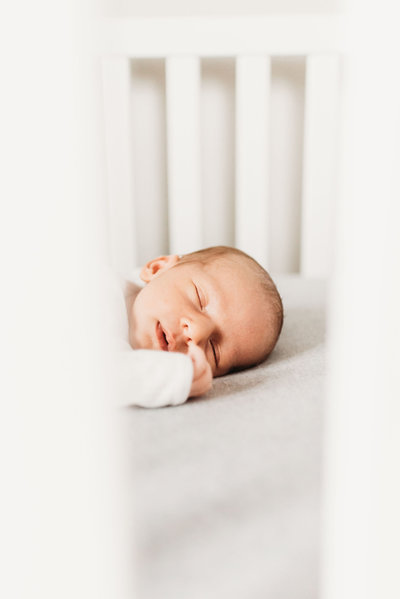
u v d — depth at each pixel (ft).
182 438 1.44
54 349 0.83
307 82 3.83
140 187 4.57
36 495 0.82
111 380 0.87
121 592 0.84
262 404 1.75
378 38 0.94
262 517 1.16
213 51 3.75
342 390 0.89
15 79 0.85
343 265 0.94
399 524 0.81
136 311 2.41
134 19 3.69
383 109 0.92
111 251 4.01
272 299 2.58
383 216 0.90
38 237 0.85
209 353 2.35
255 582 1.08
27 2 0.84
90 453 0.83
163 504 1.15
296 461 1.29
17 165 0.84
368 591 0.80
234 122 4.45
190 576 1.09
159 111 4.42
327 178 3.99
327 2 4.18
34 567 0.82
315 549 1.11
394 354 0.86
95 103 0.97
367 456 0.84
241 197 4.06
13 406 0.82
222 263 2.59
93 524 0.82
